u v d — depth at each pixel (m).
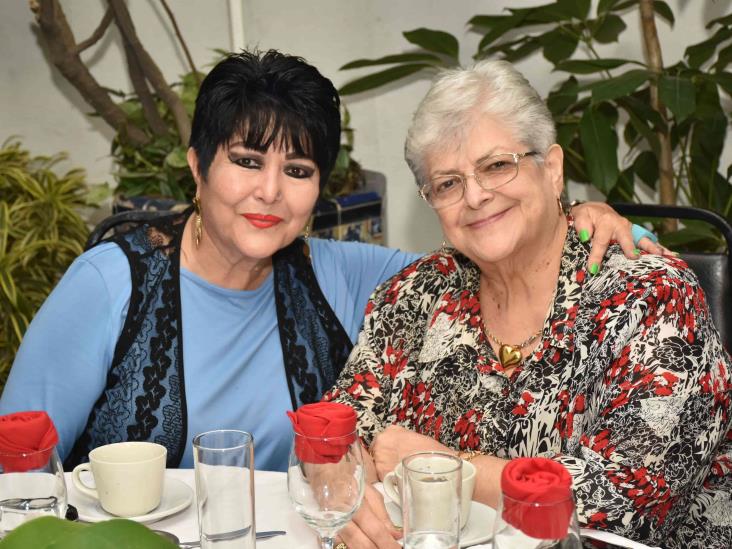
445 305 1.70
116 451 1.34
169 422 1.74
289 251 1.92
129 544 0.66
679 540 1.50
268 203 1.67
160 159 3.32
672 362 1.34
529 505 0.76
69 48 3.23
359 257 2.06
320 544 1.15
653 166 3.27
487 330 1.62
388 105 3.86
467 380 1.59
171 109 3.27
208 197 1.71
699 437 1.35
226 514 0.96
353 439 1.05
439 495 0.92
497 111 1.49
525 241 1.52
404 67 3.33
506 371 1.55
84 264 1.77
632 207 2.03
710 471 1.52
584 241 1.53
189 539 1.20
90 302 1.73
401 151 3.88
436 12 3.68
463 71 1.53
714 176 3.08
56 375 1.70
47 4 3.11
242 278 1.80
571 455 1.42
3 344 3.51
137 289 1.76
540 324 1.55
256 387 1.82
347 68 3.30
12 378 1.71
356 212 3.12
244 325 1.82
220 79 1.64
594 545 1.14
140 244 1.80
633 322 1.39
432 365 1.65
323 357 1.90
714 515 1.50
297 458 1.05
